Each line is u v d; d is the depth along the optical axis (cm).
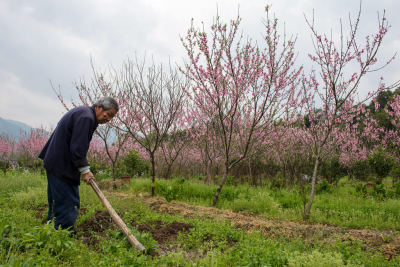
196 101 802
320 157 654
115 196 670
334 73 582
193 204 715
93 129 376
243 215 613
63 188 357
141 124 809
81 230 398
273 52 632
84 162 357
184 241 394
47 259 247
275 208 669
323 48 584
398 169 1229
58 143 354
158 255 334
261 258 307
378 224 569
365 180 1433
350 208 685
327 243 410
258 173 1173
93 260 268
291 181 1070
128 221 449
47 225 290
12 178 816
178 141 1181
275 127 814
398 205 677
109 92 860
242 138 930
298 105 750
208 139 1008
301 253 353
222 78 684
